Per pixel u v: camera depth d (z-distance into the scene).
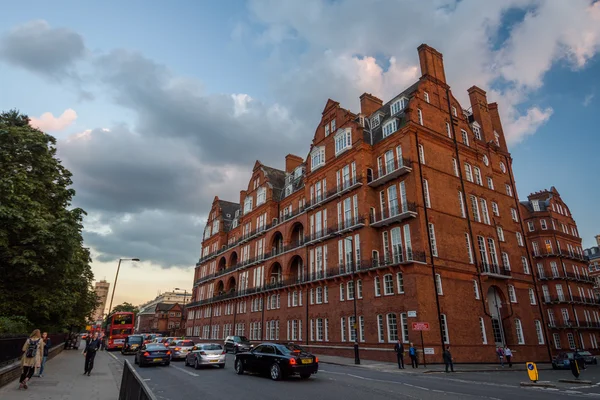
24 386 14.06
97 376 19.50
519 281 36.50
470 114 44.00
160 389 14.53
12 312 22.98
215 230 74.25
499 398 12.28
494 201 38.34
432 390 14.02
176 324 118.38
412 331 27.09
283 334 42.75
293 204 49.16
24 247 20.92
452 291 29.98
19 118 26.27
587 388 15.89
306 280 39.91
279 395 12.76
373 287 31.34
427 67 38.03
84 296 49.62
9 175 22.22
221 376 18.25
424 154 33.22
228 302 59.94
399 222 31.86
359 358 28.50
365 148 35.81
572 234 59.53
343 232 35.47
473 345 29.42
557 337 50.38
